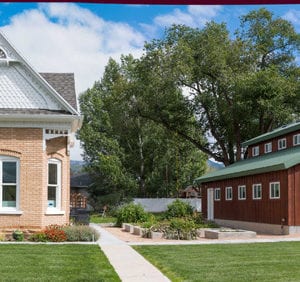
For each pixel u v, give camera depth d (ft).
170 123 189.16
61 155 70.85
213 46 176.04
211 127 187.73
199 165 233.96
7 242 61.05
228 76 173.47
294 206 85.97
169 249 58.23
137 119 222.28
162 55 174.19
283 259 48.44
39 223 66.03
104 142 225.76
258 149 134.31
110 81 244.01
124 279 35.37
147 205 203.10
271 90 166.50
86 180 261.03
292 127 111.34
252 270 40.78
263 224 96.17
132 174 232.53
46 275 36.42
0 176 66.33
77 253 50.67
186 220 84.28
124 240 74.13
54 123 67.87
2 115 65.77
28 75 69.31
